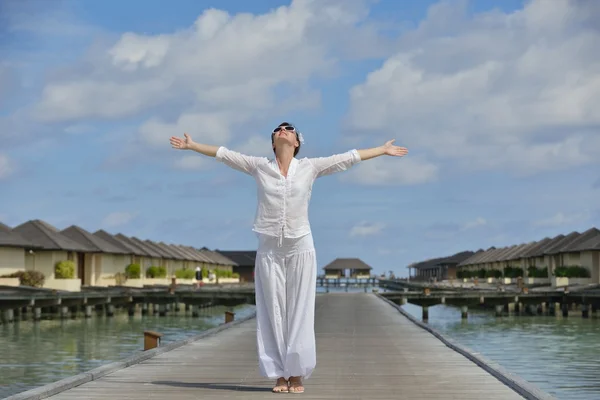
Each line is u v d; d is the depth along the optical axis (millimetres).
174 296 38906
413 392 7719
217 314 42812
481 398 7363
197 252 83125
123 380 8445
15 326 30188
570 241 54938
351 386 8109
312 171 7246
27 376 14836
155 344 11977
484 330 29547
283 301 7250
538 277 58625
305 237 7195
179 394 7441
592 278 47750
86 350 20203
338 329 17938
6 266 37844
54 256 43125
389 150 7430
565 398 11594
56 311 40469
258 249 7355
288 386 7570
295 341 7156
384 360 10812
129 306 40375
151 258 63656
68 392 7562
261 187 7215
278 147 7289
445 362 10516
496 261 78938
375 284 117750
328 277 120438
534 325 32625
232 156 7359
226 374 9023
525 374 14750
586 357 18359
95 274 51594
